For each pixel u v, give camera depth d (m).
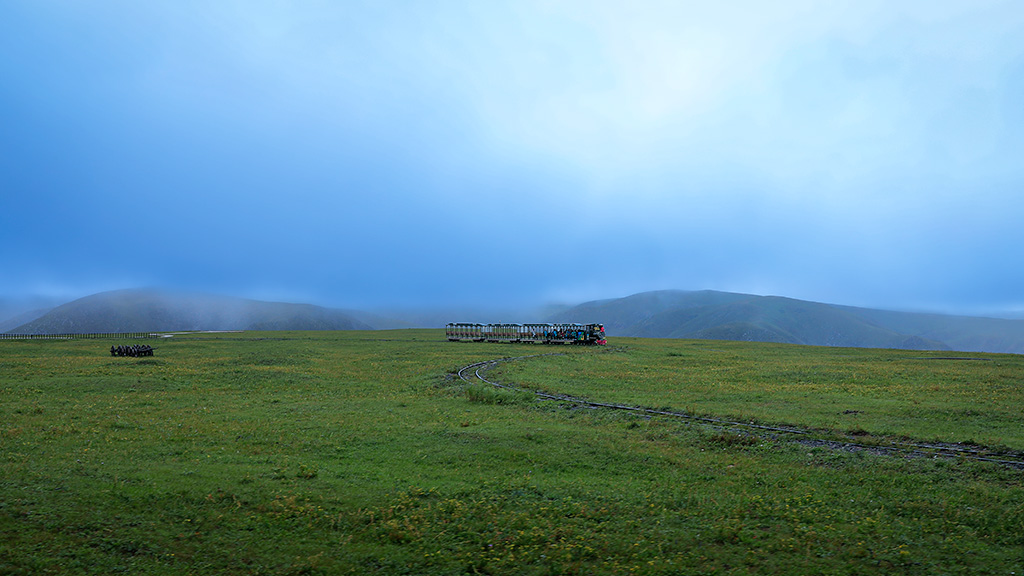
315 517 15.16
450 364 61.84
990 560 12.73
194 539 13.76
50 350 83.75
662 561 12.66
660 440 25.38
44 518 14.48
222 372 53.09
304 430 26.86
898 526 14.90
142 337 128.62
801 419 29.55
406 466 20.66
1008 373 50.56
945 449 23.47
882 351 87.50
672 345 95.19
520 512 15.75
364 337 126.12
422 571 12.32
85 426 27.56
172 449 22.77
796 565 12.52
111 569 12.16
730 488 18.42
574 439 24.64
